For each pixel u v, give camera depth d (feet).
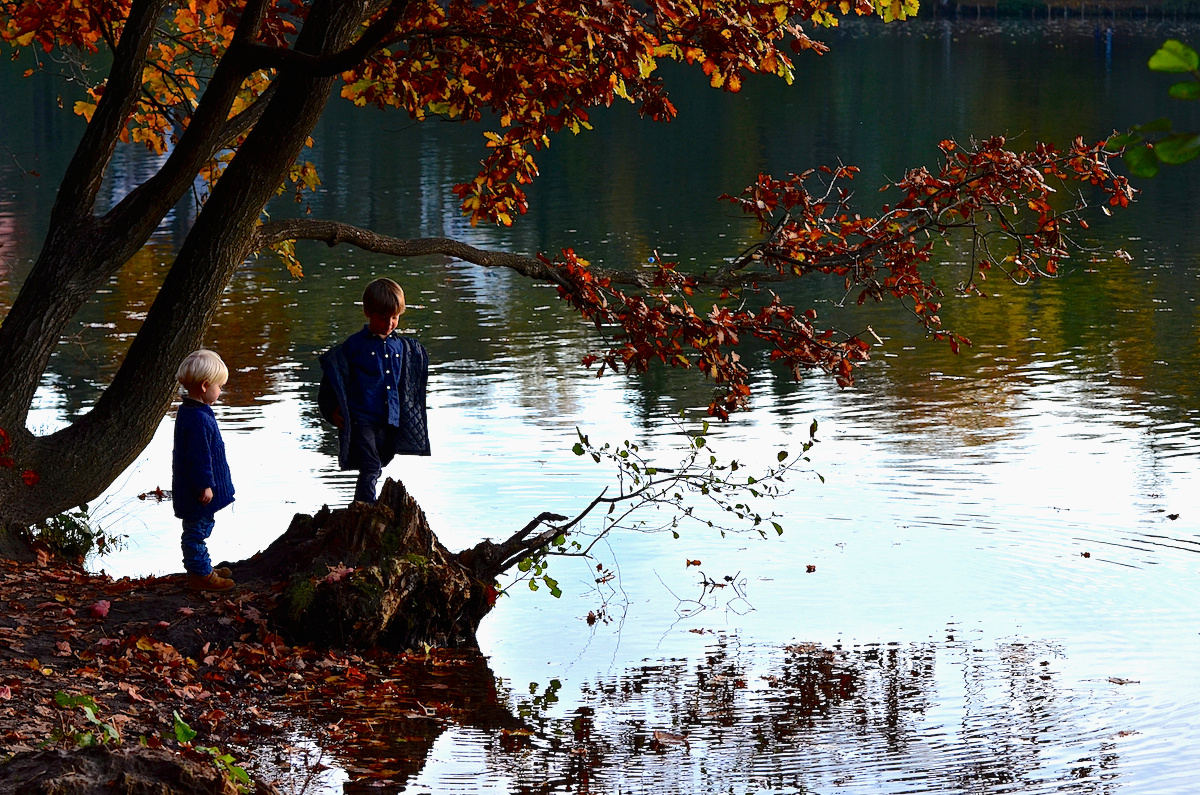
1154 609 28.02
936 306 32.65
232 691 22.97
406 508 26.99
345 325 63.72
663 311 30.53
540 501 36.83
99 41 36.52
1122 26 315.37
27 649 22.75
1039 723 22.20
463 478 39.06
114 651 23.38
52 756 15.12
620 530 34.40
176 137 38.17
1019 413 47.06
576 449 29.86
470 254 31.09
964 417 46.65
